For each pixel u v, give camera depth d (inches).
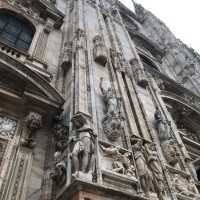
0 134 337.7
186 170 414.3
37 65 466.0
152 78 685.9
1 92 360.5
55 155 319.3
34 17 598.9
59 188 286.7
